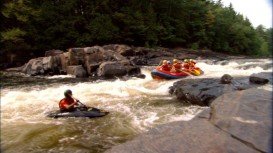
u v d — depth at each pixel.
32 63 21.88
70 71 20.02
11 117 8.95
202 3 48.72
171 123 3.32
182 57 30.23
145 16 38.50
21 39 27.89
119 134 7.16
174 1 43.06
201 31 44.38
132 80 16.20
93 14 34.81
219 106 3.55
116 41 35.47
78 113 8.74
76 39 32.81
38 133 7.38
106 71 18.47
